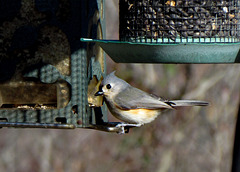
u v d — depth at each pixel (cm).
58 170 2145
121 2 1170
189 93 2116
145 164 2139
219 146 2134
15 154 2156
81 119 1147
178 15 1105
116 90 1242
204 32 1107
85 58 1148
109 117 2055
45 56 1153
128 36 1135
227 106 2161
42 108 1166
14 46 1155
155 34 1112
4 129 2184
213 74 2152
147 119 1257
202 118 2173
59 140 2192
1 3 1151
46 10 1147
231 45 1046
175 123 2173
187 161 2141
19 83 1162
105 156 2170
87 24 1170
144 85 2095
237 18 1149
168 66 2128
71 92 1147
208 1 1105
